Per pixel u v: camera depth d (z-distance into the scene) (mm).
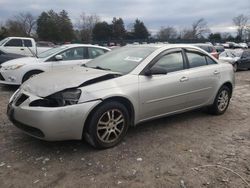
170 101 5016
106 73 4445
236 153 4309
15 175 3535
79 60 9102
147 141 4648
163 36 82188
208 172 3715
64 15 71500
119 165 3826
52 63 8727
